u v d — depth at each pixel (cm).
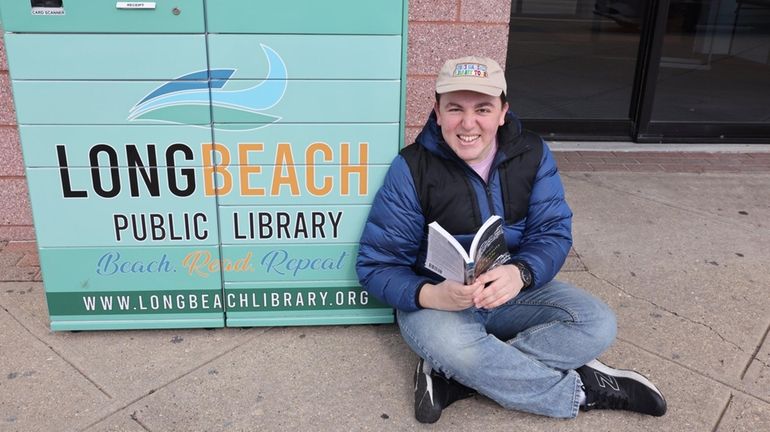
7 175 350
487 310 262
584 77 666
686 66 625
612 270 356
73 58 246
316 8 246
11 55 244
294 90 256
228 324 291
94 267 277
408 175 254
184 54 249
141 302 285
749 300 330
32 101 251
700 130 557
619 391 249
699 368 279
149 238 274
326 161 267
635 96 552
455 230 257
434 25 331
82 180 264
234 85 254
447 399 247
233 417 245
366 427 242
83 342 285
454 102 239
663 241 389
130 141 259
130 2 240
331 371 271
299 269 284
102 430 237
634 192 457
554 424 246
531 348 248
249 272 283
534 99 607
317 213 275
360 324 300
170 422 241
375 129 264
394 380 267
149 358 276
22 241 365
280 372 270
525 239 265
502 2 329
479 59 244
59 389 256
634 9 609
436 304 243
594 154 530
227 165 265
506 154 254
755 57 640
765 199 452
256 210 273
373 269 264
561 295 256
